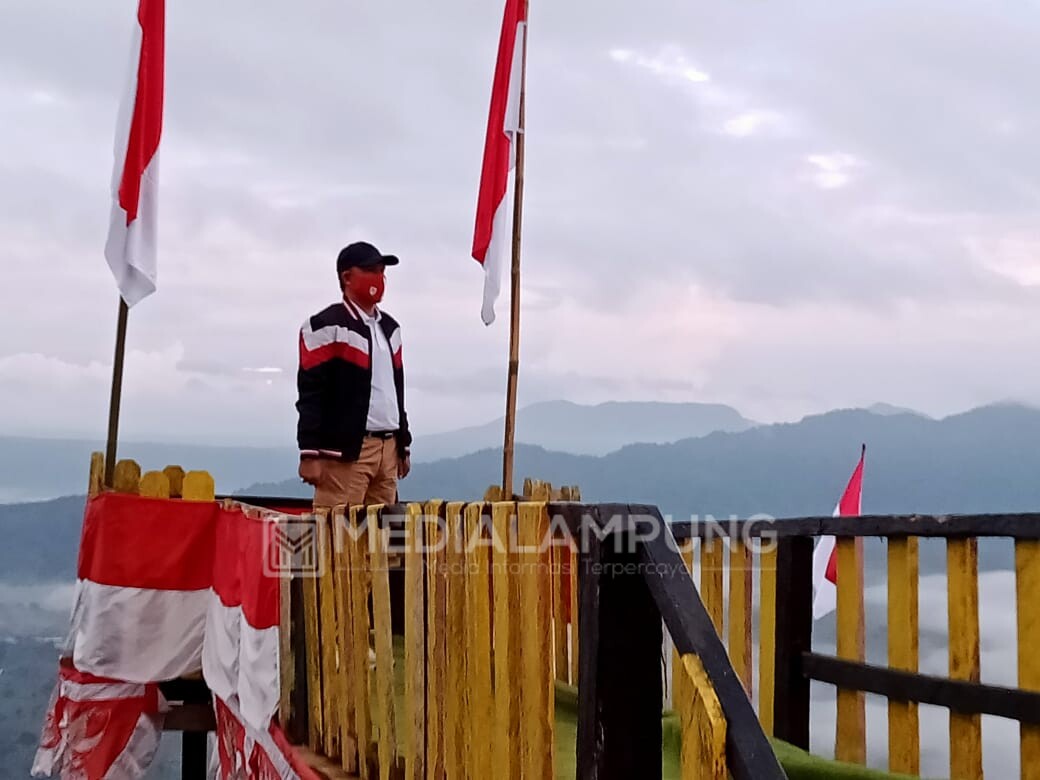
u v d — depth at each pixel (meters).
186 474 7.38
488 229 6.95
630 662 2.33
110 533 7.07
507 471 6.23
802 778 4.34
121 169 7.55
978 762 4.46
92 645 7.00
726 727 2.01
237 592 6.09
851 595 5.23
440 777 3.41
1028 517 4.31
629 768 2.31
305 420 6.52
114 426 7.48
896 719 4.86
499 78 6.93
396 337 7.05
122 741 7.13
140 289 7.59
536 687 2.70
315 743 4.77
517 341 6.36
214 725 7.48
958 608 4.63
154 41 7.63
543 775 2.65
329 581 4.61
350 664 4.32
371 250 6.71
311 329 6.55
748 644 5.79
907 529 4.81
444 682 3.39
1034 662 4.34
